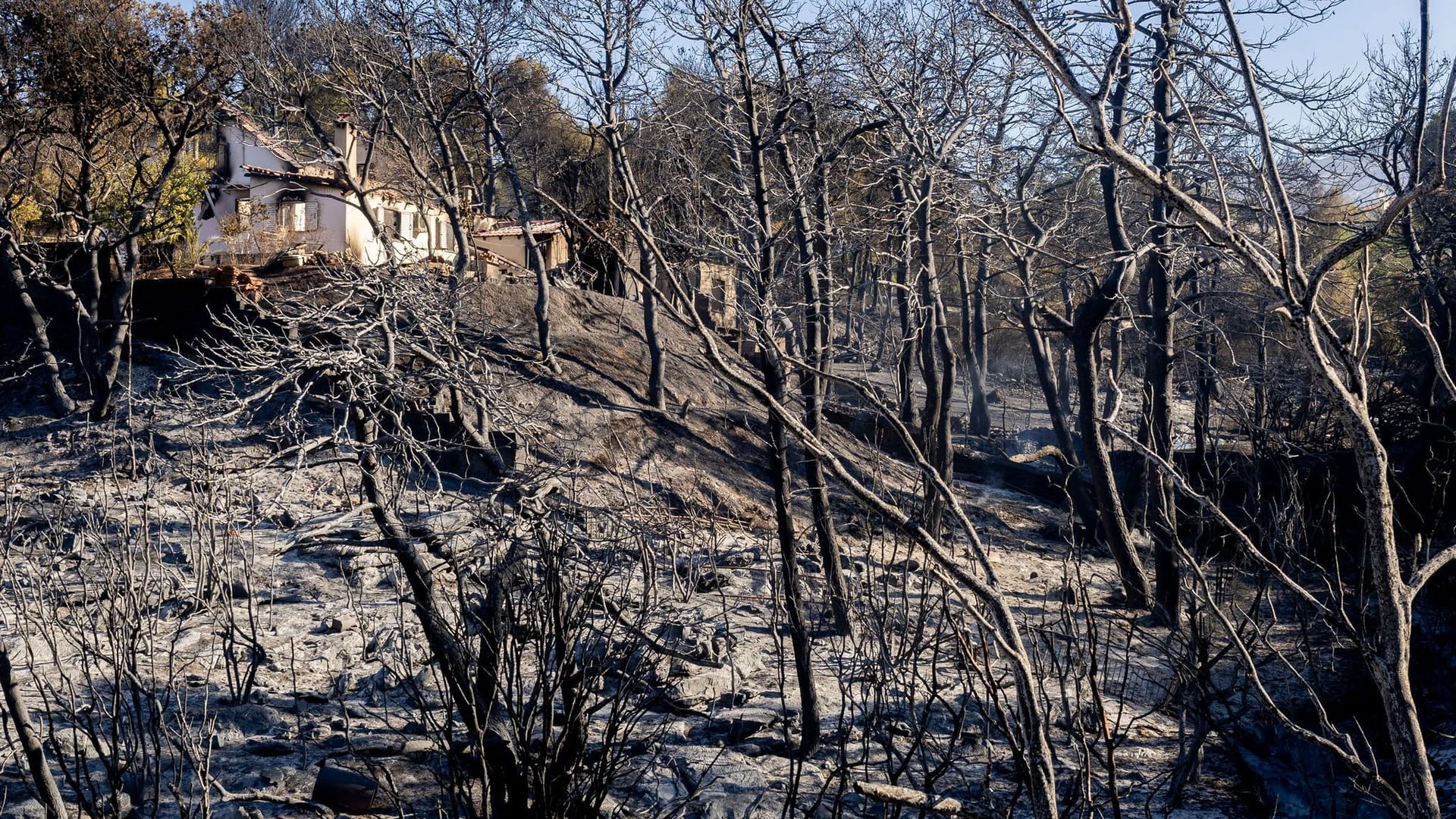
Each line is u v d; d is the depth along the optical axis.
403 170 34.19
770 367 11.13
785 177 15.40
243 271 29.12
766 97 16.12
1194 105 12.74
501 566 7.28
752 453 25.69
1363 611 4.19
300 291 25.44
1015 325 22.11
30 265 27.17
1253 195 10.96
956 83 19.23
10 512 15.49
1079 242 24.56
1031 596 18.88
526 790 6.72
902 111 19.55
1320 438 16.88
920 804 5.58
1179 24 11.98
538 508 8.12
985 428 36.59
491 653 7.13
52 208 29.61
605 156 23.75
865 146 20.94
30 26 25.94
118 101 26.95
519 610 7.14
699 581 16.50
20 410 25.20
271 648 13.28
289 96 25.34
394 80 26.73
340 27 24.70
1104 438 18.92
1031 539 23.89
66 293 25.39
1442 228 22.14
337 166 24.56
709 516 20.28
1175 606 15.74
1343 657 11.73
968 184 20.44
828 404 24.11
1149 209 17.81
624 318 30.67
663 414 26.03
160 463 18.78
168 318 27.11
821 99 17.62
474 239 34.50
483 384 9.41
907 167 20.33
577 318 29.94
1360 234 3.04
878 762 9.95
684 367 28.95
